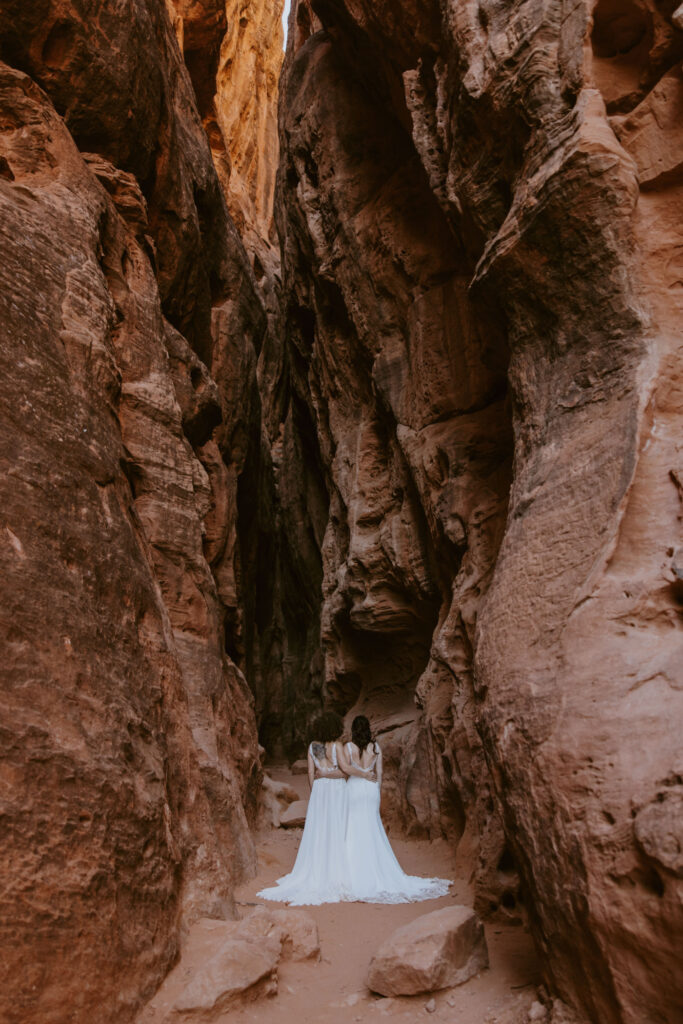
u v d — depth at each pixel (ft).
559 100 15.78
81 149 23.49
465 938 13.44
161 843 13.76
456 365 26.94
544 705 11.73
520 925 16.05
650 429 13.29
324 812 20.35
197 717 20.01
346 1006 12.44
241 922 14.94
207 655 21.66
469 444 24.76
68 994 10.72
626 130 15.12
